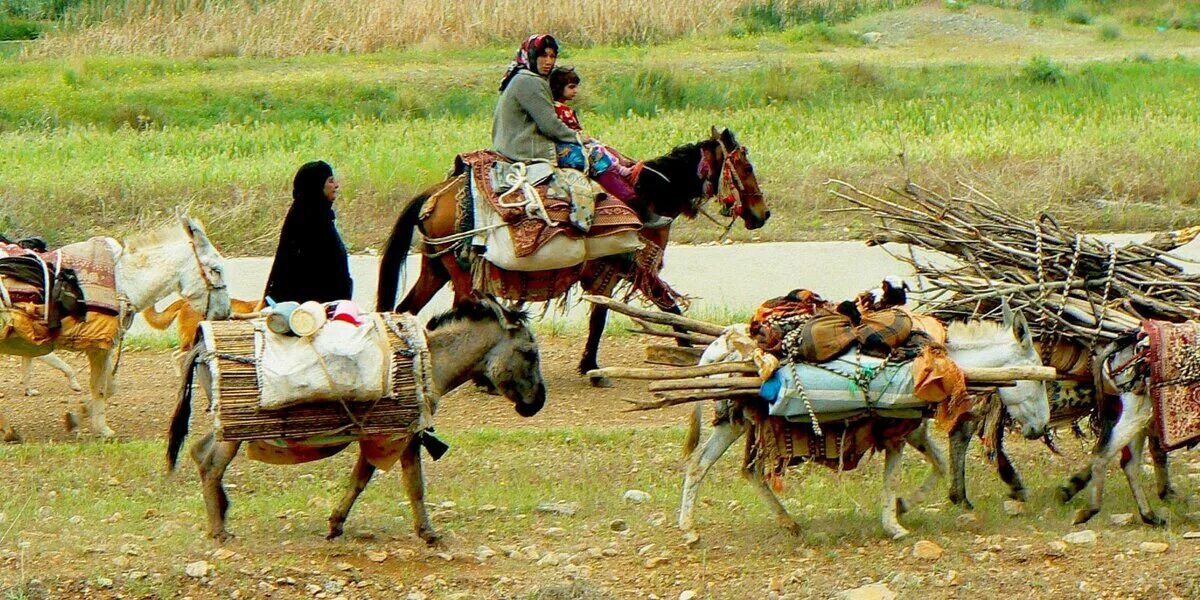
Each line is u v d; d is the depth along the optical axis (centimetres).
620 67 3603
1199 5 5228
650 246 1592
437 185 1538
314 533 1090
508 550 1069
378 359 980
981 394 1091
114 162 2672
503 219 1478
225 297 1421
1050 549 1018
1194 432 1050
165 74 3697
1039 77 3609
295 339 973
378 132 3014
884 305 1159
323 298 1319
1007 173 2556
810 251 2242
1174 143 2719
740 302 1975
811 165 2633
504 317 1061
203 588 952
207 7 4188
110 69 3678
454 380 1058
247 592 950
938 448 1140
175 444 1020
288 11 4197
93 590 936
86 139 2941
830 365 1026
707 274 2133
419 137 2944
